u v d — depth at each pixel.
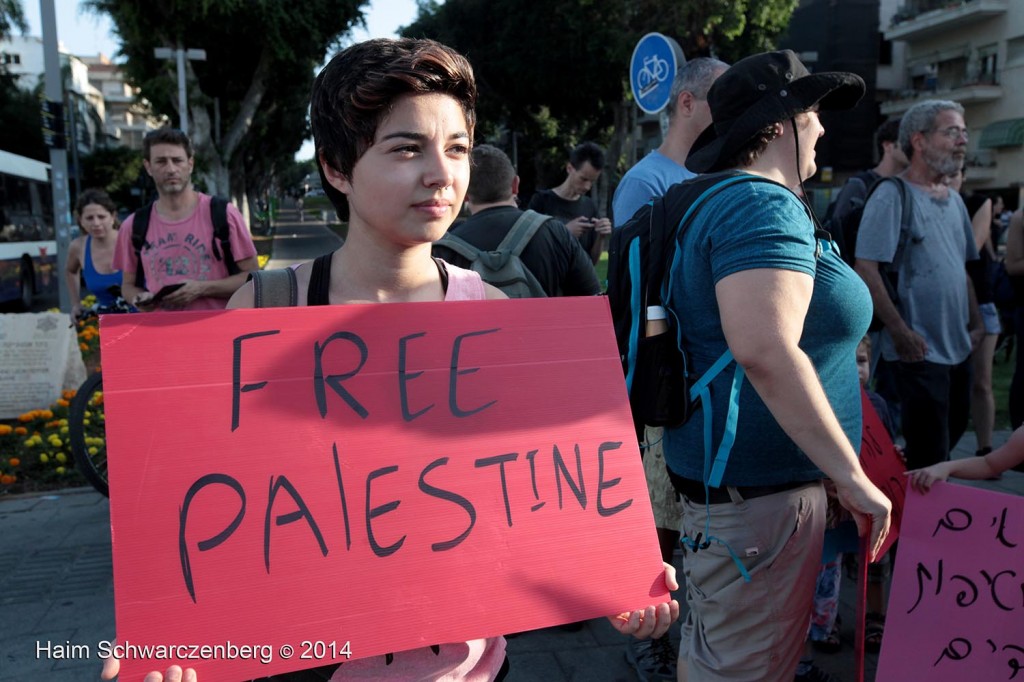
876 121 37.81
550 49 27.89
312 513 1.24
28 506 4.47
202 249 3.86
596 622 3.26
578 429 1.43
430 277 1.50
